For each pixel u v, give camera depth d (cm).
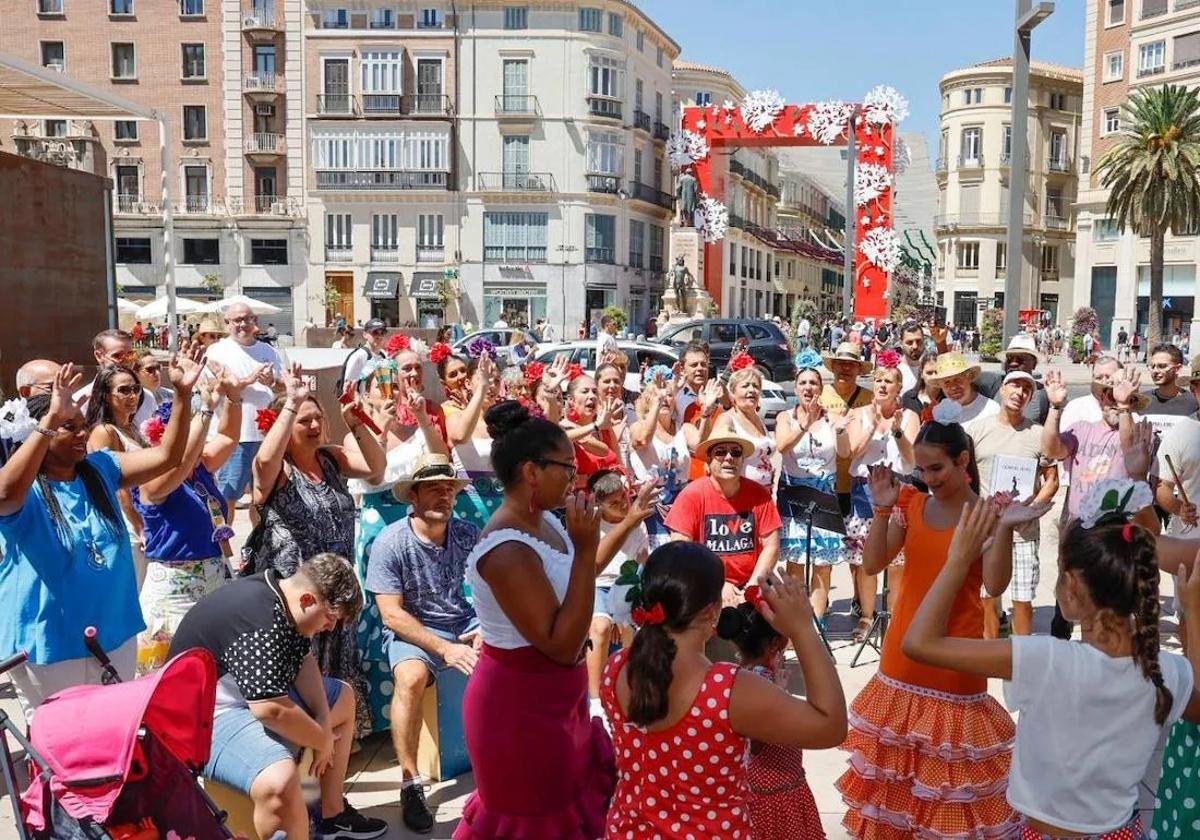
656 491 378
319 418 510
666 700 268
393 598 480
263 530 488
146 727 309
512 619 321
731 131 4138
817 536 668
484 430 616
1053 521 953
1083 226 5272
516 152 4600
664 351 1895
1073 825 266
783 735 261
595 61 4603
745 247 5997
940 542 379
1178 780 317
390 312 4650
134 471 430
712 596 271
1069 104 6712
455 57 4544
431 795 479
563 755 335
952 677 366
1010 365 705
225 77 4588
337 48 4531
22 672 396
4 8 4588
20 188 1227
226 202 4638
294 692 406
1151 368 726
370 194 4578
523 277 4628
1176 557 356
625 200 4803
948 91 6762
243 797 378
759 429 677
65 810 292
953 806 364
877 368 685
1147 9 4891
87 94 1258
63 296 1305
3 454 410
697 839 270
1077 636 684
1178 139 3656
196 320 3991
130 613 421
